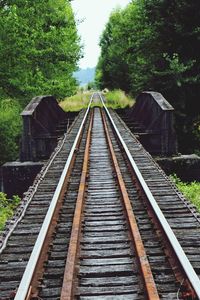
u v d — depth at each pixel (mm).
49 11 26109
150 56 24031
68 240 6766
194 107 23844
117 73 48656
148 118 21031
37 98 20297
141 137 18812
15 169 16406
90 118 24312
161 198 9086
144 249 5918
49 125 21984
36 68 25422
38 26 24391
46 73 26719
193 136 24344
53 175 11469
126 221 7574
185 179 17016
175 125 23781
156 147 18781
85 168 11602
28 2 23562
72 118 28047
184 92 23109
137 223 7465
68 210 8383
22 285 4754
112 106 34969
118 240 6664
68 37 29859
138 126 22891
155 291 4629
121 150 14617
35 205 8797
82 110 29891
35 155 17641
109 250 6316
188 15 22859
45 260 5895
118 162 12883
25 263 5977
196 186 14172
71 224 7531
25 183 16406
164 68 23578
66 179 10781
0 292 5090
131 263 5824
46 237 6570
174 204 8641
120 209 8320
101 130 19734
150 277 4984
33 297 4828
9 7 22562
